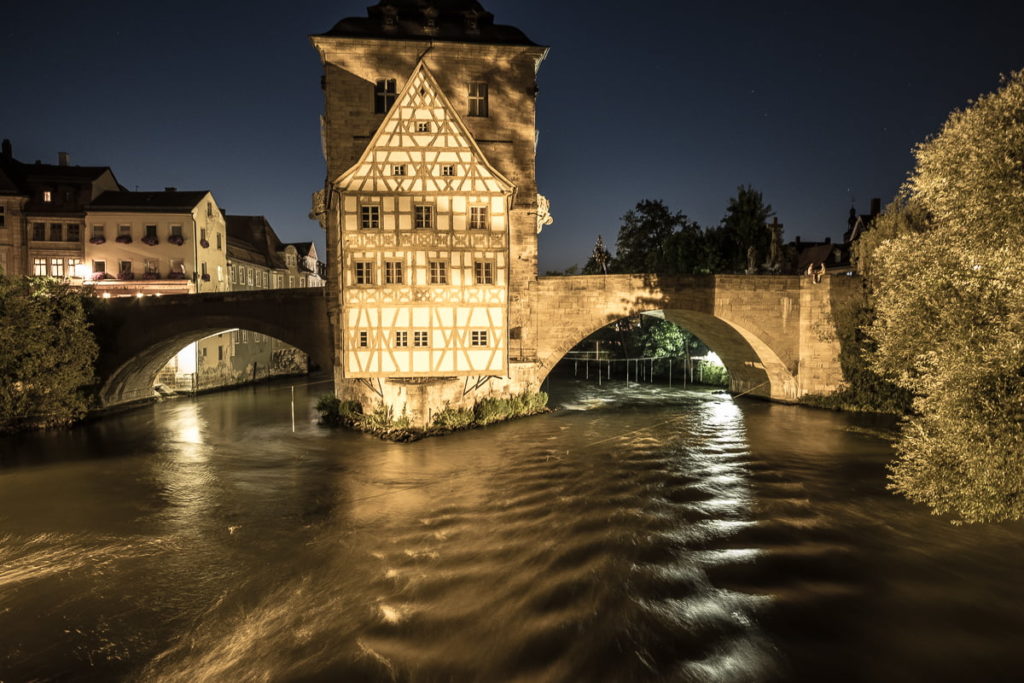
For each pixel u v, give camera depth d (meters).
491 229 24.98
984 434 11.57
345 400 27.84
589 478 19.00
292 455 22.61
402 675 8.95
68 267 37.97
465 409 26.34
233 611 10.92
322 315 29.89
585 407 33.56
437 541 13.98
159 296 30.61
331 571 12.50
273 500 17.33
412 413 24.62
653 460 21.23
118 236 38.00
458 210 24.77
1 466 21.61
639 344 48.25
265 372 50.12
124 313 30.73
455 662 9.26
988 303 12.45
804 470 19.91
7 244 37.25
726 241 47.44
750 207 46.38
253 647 9.75
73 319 27.88
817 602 10.98
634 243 55.44
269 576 12.32
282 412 33.03
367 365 24.52
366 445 23.55
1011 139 12.29
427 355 24.81
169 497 17.77
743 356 36.03
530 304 29.22
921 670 8.98
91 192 39.09
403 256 24.50
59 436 26.92
